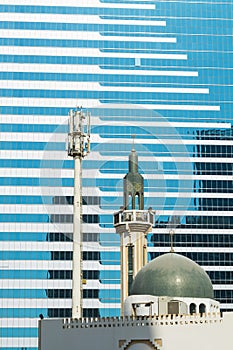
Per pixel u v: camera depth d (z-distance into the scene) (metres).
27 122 194.75
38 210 190.25
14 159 192.62
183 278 68.88
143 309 68.75
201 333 62.75
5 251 186.62
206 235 193.12
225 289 189.75
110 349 64.56
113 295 185.25
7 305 183.12
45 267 186.75
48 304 184.25
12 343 180.25
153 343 63.72
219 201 195.38
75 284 67.38
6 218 189.00
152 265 71.00
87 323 66.00
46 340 66.31
